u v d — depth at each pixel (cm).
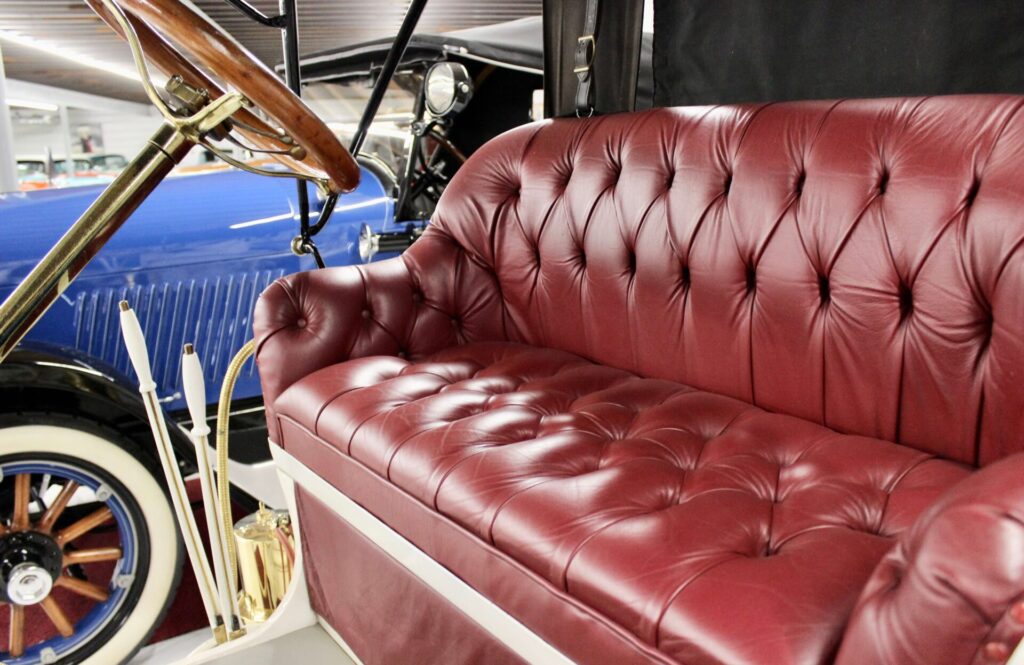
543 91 226
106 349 225
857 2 166
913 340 125
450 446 134
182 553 201
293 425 168
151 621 198
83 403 184
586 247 180
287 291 182
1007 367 113
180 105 85
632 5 205
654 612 90
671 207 162
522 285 197
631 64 210
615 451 130
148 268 223
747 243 149
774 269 144
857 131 138
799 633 81
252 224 235
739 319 151
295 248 193
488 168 204
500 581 113
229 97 81
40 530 188
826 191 138
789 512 108
